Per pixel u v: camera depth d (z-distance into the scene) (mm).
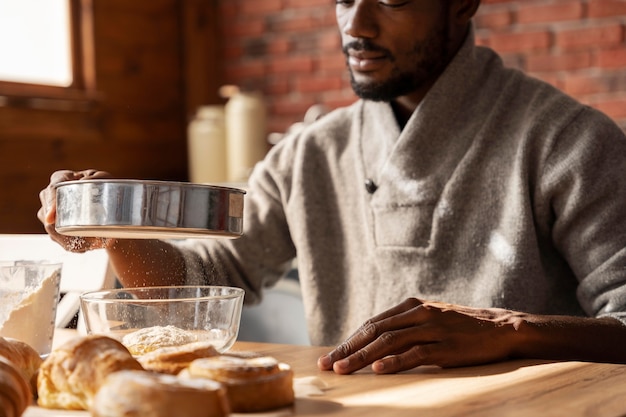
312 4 3480
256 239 1827
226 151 3426
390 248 1656
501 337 1184
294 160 1827
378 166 1719
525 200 1570
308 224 1774
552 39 3016
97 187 1044
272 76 3598
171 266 1527
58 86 3281
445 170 1630
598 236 1511
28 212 3129
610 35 2908
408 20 1578
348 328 1729
